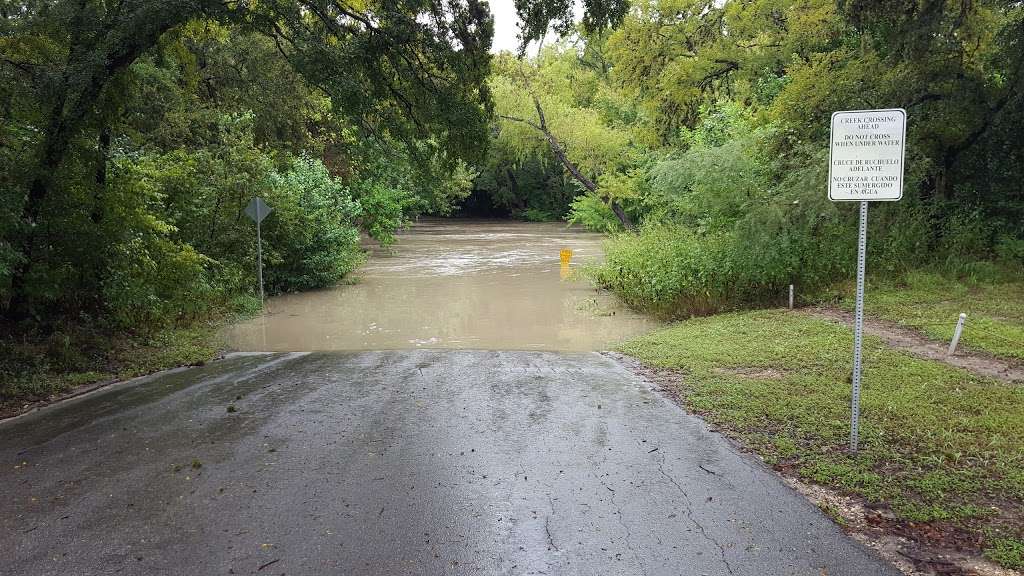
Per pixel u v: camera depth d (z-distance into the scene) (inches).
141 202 403.9
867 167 202.8
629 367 349.1
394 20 409.1
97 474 205.8
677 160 618.5
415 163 492.7
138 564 152.4
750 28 856.3
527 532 165.5
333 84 404.2
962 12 511.8
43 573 149.1
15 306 374.6
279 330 515.5
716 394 282.0
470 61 447.5
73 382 326.0
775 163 575.5
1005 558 148.6
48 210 361.1
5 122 350.0
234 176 632.4
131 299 407.5
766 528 166.2
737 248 527.8
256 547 159.0
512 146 1202.0
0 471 209.8
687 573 146.4
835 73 584.4
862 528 166.1
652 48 921.5
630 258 629.0
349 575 146.8
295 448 226.8
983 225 582.6
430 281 801.6
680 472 201.9
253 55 767.7
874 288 525.0
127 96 400.5
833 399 264.5
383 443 230.8
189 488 194.1
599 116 1291.8
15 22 343.9
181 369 365.1
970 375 294.4
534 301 648.4
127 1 353.7
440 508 179.2
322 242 730.8
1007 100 559.8
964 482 186.7
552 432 240.5
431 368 351.9
